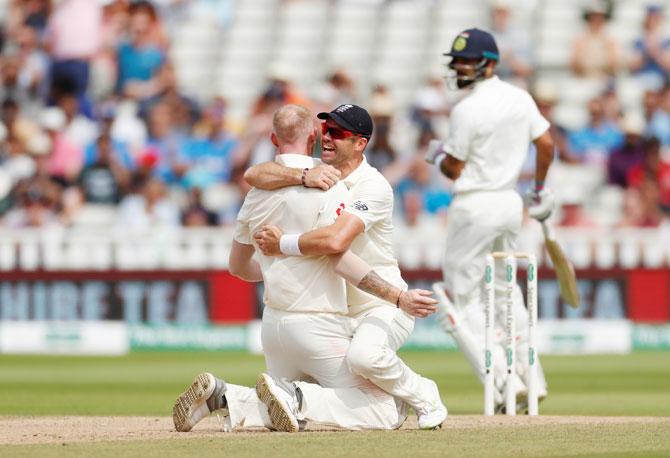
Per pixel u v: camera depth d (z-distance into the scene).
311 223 22.66
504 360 30.34
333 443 20.61
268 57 78.06
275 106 64.75
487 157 30.27
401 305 22.47
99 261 61.28
